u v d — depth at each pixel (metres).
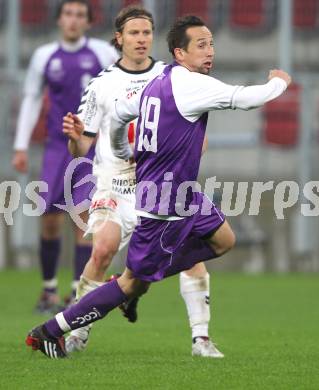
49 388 23.00
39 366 26.09
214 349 28.78
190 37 26.27
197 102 25.62
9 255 65.56
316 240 64.31
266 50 78.44
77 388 22.98
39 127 63.41
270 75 25.78
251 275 63.84
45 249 43.16
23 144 44.00
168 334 35.00
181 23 26.41
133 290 27.05
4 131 62.56
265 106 63.59
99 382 23.67
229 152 63.62
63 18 42.62
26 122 43.94
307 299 49.91
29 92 43.69
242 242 65.19
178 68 26.22
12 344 31.08
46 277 43.44
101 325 38.00
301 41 78.38
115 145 28.27
